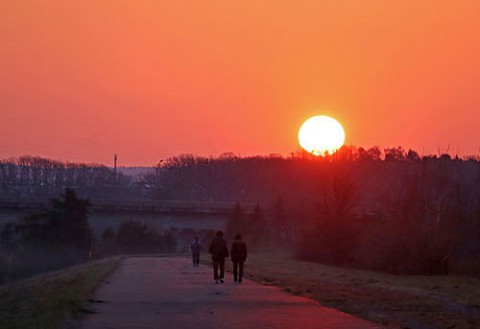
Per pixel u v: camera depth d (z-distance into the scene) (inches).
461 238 4397.1
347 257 5196.9
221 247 2915.8
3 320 1557.6
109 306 1927.9
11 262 6195.9
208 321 1622.8
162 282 2893.7
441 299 2315.5
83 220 7672.2
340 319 1692.9
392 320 1716.3
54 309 1749.5
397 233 4274.1
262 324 1585.9
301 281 3043.8
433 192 5275.6
